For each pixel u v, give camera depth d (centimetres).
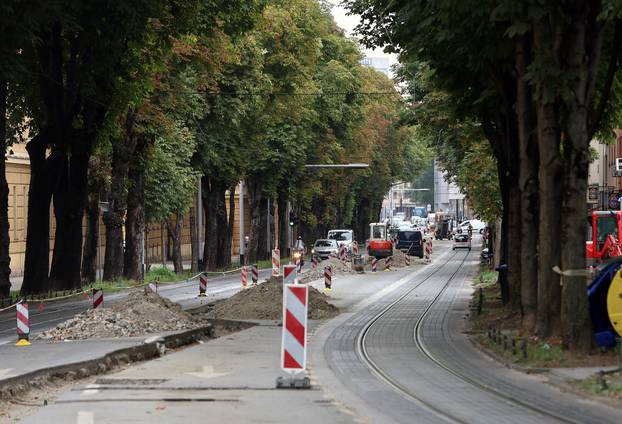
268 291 5344
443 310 5512
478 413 2089
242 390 2467
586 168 3028
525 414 2073
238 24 6812
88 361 2939
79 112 6894
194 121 9450
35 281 6806
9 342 3753
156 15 6034
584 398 2302
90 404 2219
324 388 2498
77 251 7206
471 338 3803
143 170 8488
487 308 5278
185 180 9188
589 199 9338
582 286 2995
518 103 3681
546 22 3058
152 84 7138
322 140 13300
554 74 3022
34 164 6850
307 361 3122
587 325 2992
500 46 3559
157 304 4288
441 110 5872
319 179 14338
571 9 3020
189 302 6412
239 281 9506
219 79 9412
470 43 3659
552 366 2816
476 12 3170
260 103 10050
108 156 8094
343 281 8925
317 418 2033
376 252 13138
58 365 2802
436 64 4247
